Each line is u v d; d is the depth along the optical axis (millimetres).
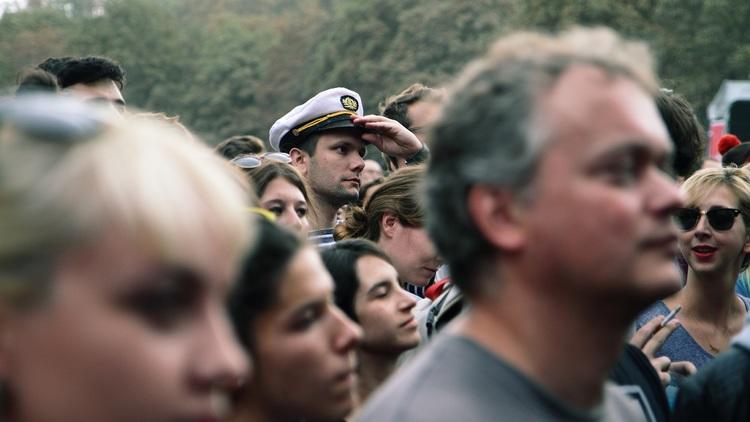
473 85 1582
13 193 1001
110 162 1020
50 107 1036
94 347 1011
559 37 1606
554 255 1495
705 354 3539
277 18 86750
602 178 1485
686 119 3016
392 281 2836
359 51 48406
